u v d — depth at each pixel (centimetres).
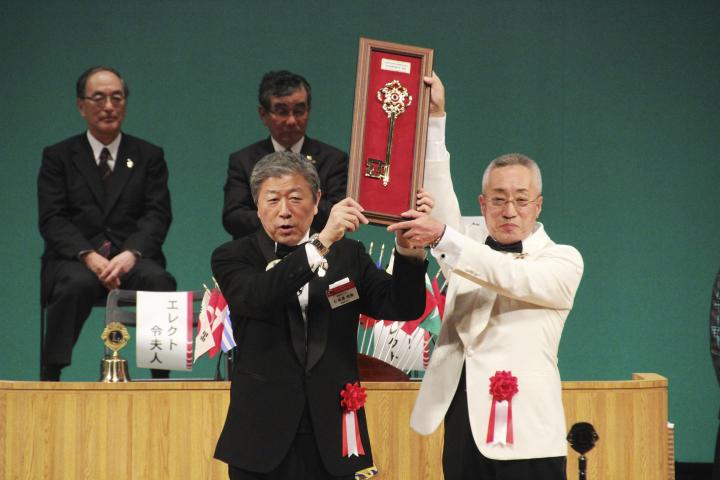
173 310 1572
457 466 1151
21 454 1459
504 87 2500
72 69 2434
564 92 2503
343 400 1080
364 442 1102
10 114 2417
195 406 1480
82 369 2428
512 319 1154
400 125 1165
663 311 2486
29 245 2416
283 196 1120
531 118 2500
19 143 2419
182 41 2462
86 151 2028
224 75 2472
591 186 2498
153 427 1473
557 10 2506
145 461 1469
